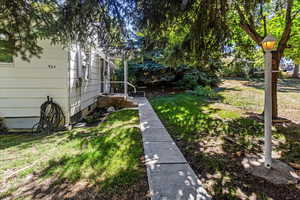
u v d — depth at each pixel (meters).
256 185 1.83
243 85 12.48
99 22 2.62
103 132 3.73
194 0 2.69
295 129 3.85
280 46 4.44
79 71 5.25
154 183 1.84
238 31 5.14
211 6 2.83
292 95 8.59
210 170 2.13
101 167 2.17
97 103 7.70
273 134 3.53
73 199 1.61
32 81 4.34
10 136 3.86
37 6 2.49
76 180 1.90
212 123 4.29
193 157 2.50
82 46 3.18
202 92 9.37
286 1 3.76
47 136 3.66
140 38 3.17
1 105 4.30
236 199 1.62
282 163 2.28
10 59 4.23
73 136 3.50
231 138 3.26
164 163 2.30
